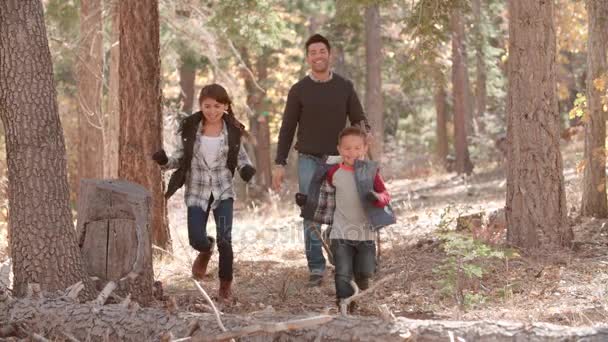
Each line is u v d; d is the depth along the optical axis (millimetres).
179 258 11734
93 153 21250
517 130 10812
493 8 34406
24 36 6801
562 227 10773
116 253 7547
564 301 8109
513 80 10867
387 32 36594
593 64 13469
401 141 51875
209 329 5965
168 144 20953
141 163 11703
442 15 14195
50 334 6473
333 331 5672
